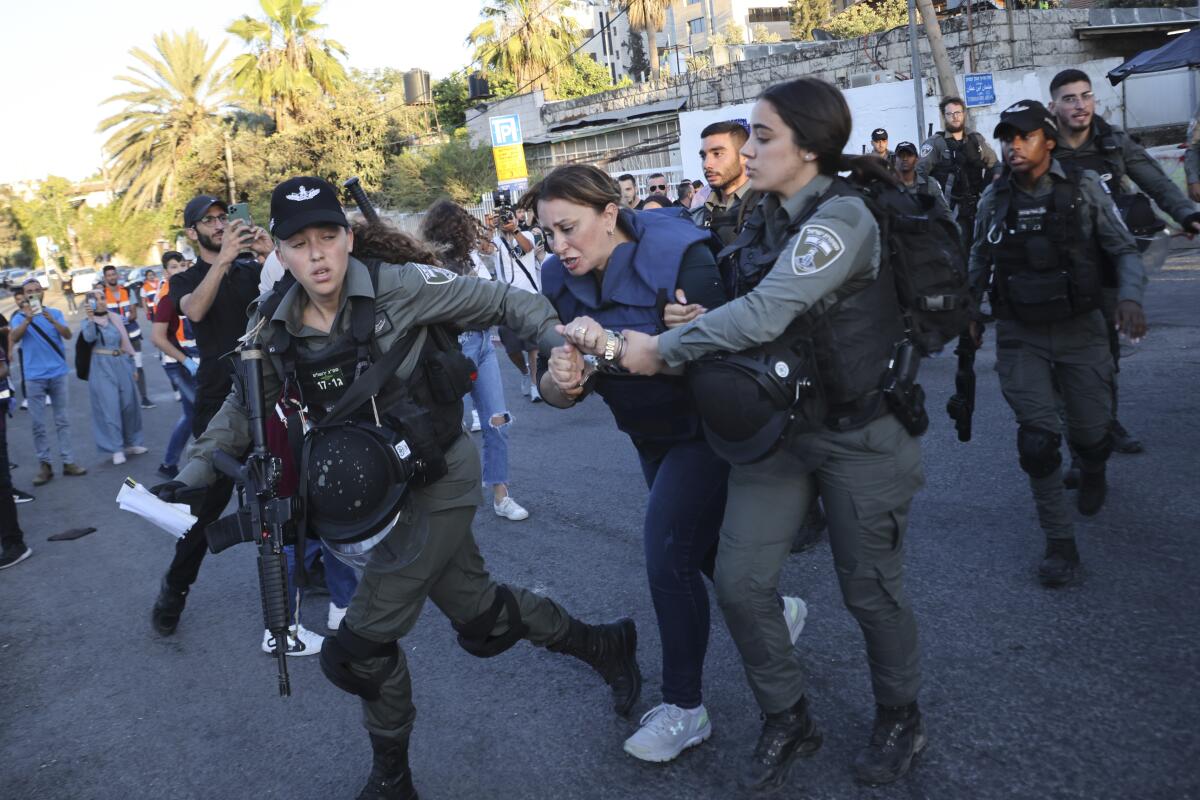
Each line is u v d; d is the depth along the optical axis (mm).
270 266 4027
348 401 2396
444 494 2508
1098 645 3102
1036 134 3463
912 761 2619
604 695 3328
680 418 2639
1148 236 3928
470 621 2771
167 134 41938
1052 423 3605
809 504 2543
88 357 8664
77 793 3188
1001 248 3637
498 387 5395
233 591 5008
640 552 4664
